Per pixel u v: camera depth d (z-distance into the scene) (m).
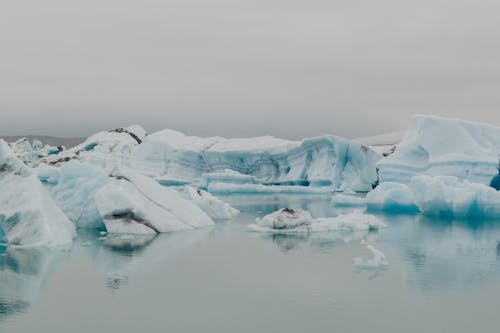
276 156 55.56
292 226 18.30
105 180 19.14
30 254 13.38
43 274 11.23
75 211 19.22
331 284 10.47
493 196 22.62
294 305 9.04
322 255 13.59
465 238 16.86
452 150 32.53
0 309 8.79
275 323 8.12
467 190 23.25
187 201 20.14
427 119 34.75
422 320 8.30
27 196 15.16
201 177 58.06
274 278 10.95
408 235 17.48
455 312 8.68
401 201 26.98
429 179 24.67
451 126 33.31
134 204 17.36
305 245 15.19
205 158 59.16
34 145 82.25
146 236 16.70
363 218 19.50
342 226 18.91
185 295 9.65
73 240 15.74
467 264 12.50
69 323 8.13
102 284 10.45
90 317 8.41
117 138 70.38
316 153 51.47
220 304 9.11
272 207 30.52
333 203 32.78
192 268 11.93
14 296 9.54
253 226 18.48
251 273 11.40
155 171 57.94
